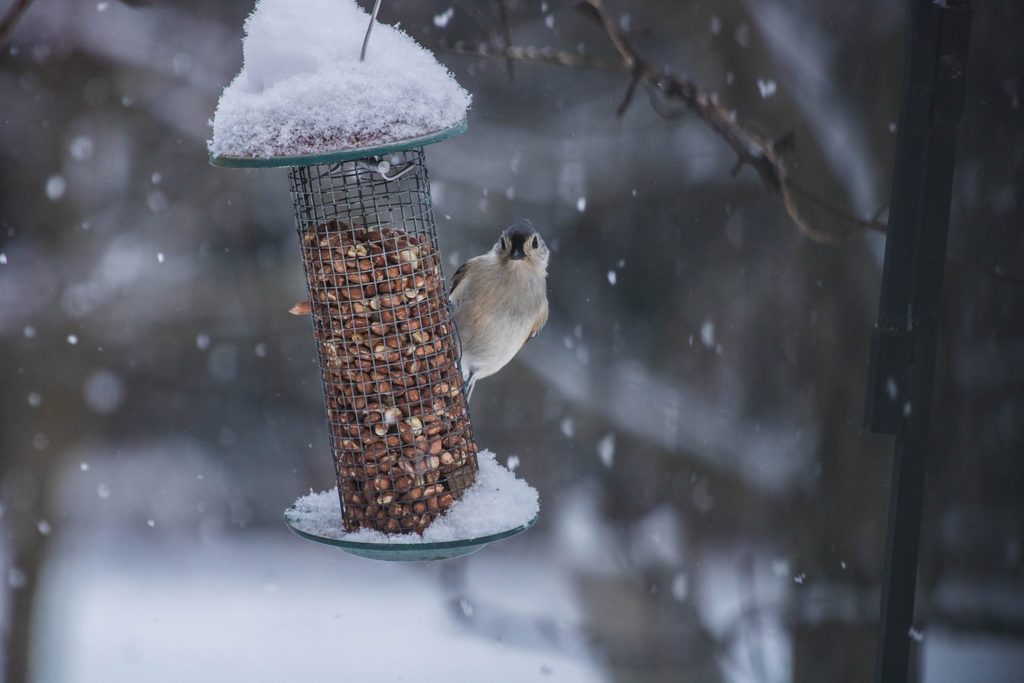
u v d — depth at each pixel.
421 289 6.77
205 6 16.19
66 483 17.50
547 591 15.94
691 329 15.98
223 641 17.23
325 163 5.53
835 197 11.97
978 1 11.48
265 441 19.25
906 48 5.60
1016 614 12.12
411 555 6.00
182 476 19.73
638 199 16.52
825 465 12.49
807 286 12.92
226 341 18.25
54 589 16.83
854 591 12.17
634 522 15.86
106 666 16.53
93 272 16.17
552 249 16.62
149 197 16.50
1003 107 11.50
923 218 5.59
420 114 5.72
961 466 11.98
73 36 15.57
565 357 16.58
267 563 19.34
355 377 6.65
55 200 15.91
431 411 6.70
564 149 16.53
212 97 16.31
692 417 15.66
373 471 6.56
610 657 14.51
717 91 13.49
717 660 14.12
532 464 16.67
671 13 13.26
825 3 12.45
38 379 16.25
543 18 16.09
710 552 15.20
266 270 17.36
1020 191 11.55
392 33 6.07
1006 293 11.71
